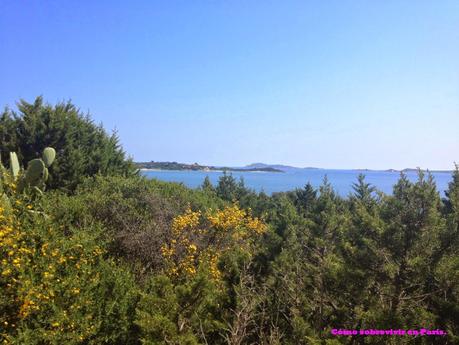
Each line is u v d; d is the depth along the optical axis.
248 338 5.11
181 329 4.83
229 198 22.75
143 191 10.80
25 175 9.81
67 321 4.89
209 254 8.07
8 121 18.27
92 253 6.40
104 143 19.91
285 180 119.62
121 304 5.62
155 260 8.16
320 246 7.63
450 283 4.88
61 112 18.38
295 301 5.65
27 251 5.13
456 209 5.68
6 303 4.79
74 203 8.99
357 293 5.24
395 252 5.15
